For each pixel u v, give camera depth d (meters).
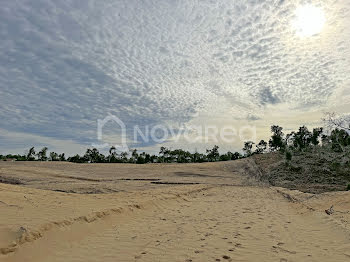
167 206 12.02
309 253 5.29
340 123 25.52
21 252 4.57
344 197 13.04
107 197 11.58
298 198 15.58
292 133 51.91
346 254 5.21
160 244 5.87
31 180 24.91
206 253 5.27
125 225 7.81
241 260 4.89
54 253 4.93
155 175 36.69
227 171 44.84
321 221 8.64
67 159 77.81
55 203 8.48
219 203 13.88
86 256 4.94
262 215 10.05
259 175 37.47
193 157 80.19
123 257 4.96
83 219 6.95
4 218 5.80
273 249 5.58
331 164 34.78
